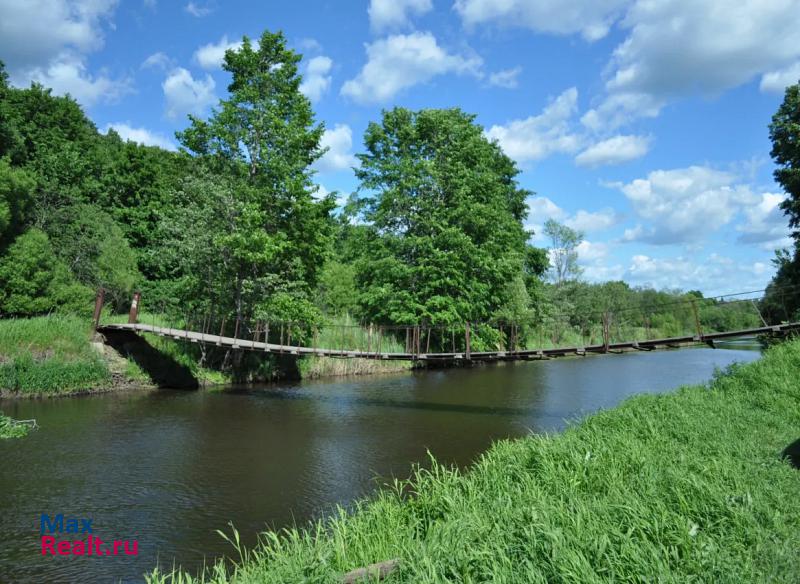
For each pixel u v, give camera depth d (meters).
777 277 32.88
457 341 38.00
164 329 22.19
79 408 18.05
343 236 51.81
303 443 14.12
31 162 31.38
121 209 35.25
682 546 4.86
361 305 37.91
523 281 46.88
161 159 42.25
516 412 18.84
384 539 5.82
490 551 4.69
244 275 26.14
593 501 6.33
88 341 22.03
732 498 6.21
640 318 53.47
